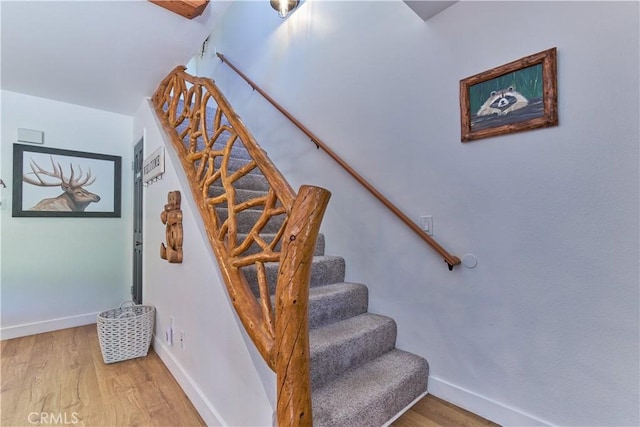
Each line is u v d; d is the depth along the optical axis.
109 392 1.93
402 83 2.01
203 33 2.01
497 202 1.58
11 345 2.64
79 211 3.18
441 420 1.59
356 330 1.85
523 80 1.48
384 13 2.13
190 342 1.90
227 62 3.81
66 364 2.30
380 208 2.15
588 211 1.31
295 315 0.98
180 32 1.99
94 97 2.99
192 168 2.03
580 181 1.33
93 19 1.84
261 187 2.91
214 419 1.57
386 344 1.96
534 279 1.46
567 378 1.37
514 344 1.52
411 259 1.96
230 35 3.92
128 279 3.46
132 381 2.07
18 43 2.06
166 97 2.59
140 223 3.13
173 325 2.19
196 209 1.87
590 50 1.30
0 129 2.81
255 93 3.43
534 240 1.46
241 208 1.46
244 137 1.49
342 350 1.69
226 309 1.50
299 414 0.95
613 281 1.25
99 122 3.33
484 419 1.60
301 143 2.82
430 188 1.86
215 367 1.59
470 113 1.66
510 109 1.52
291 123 2.93
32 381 2.05
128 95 2.96
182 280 2.04
